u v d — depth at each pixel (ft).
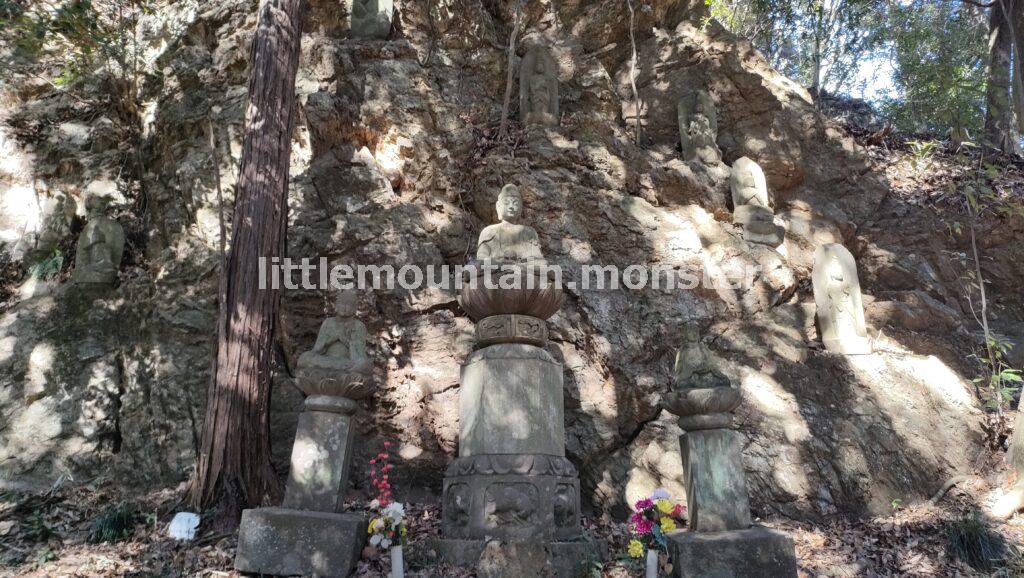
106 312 28.96
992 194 30.30
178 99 32.76
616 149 32.96
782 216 34.81
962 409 26.07
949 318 31.17
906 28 55.06
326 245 27.68
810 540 20.70
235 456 20.26
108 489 24.76
